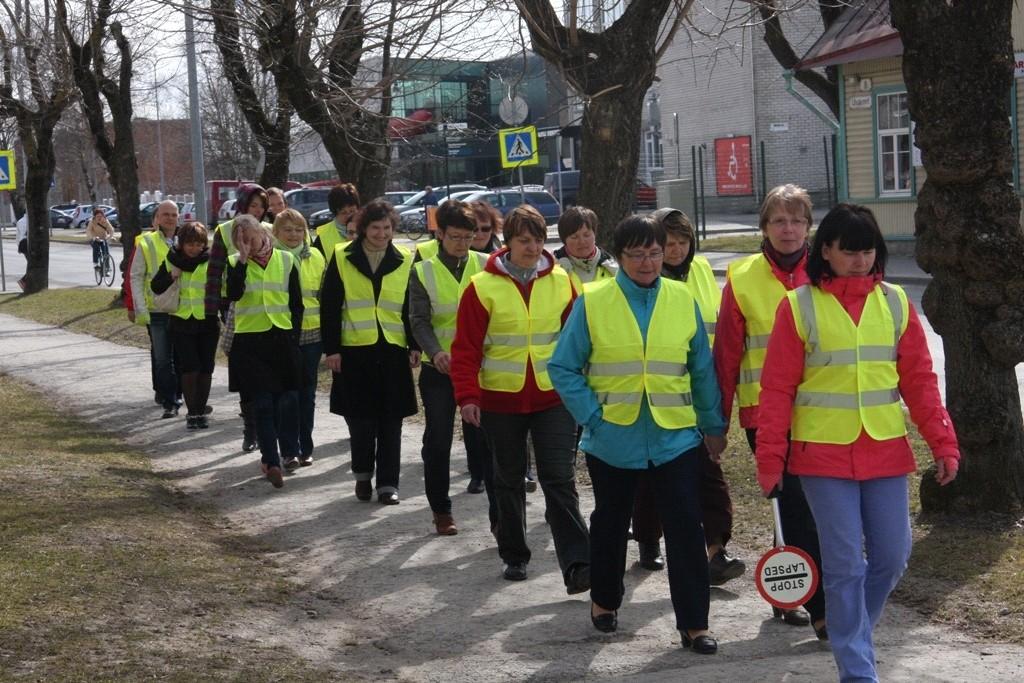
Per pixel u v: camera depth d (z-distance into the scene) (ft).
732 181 167.53
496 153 196.24
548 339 21.95
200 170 80.28
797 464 16.11
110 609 19.94
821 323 15.94
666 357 18.37
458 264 25.68
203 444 37.78
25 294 104.12
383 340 28.63
